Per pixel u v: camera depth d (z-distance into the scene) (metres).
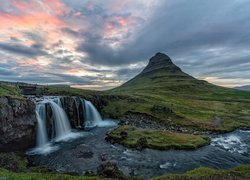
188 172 27.80
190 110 96.88
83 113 73.88
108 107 88.50
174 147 43.91
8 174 19.95
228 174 25.84
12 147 40.44
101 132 60.06
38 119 49.94
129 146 43.94
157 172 31.55
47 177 21.50
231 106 121.31
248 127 73.00
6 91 59.00
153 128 63.88
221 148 46.31
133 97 105.38
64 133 59.34
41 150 43.06
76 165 34.22
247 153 42.94
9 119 40.22
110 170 27.59
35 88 95.75
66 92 93.75
